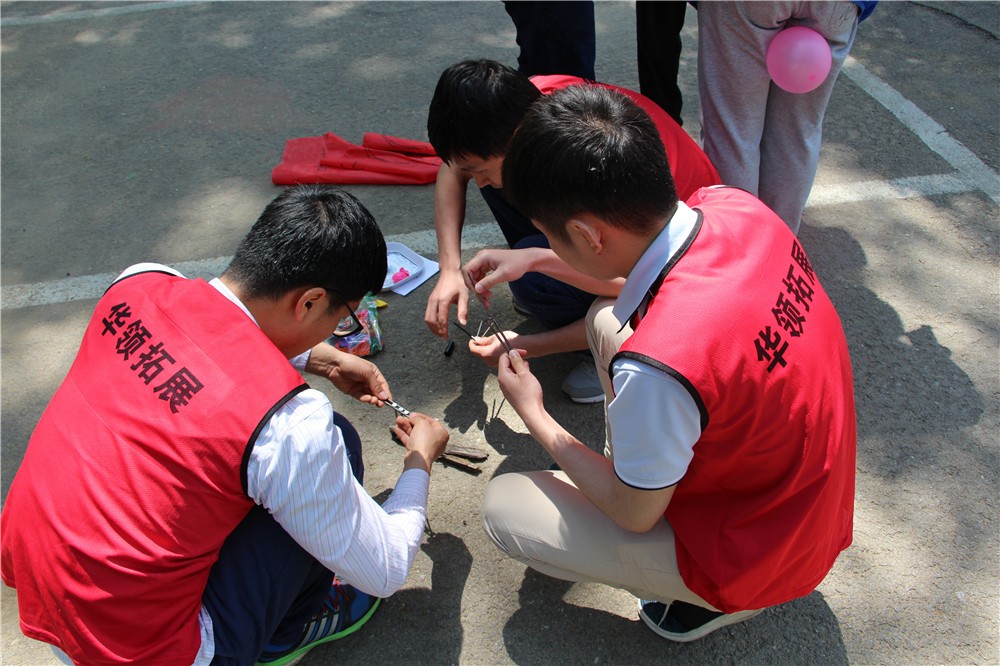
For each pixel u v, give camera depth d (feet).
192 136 11.86
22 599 4.40
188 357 4.15
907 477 6.75
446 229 7.49
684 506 4.72
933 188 9.97
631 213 3.97
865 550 6.26
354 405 7.67
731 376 3.86
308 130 11.87
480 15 15.08
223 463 4.01
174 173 11.05
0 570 4.73
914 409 7.32
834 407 4.30
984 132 10.89
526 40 9.58
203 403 4.03
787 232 4.58
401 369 8.04
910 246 9.13
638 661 5.68
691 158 6.63
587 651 5.75
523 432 7.37
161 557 4.04
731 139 8.10
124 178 11.01
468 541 6.49
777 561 4.39
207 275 9.23
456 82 5.87
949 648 5.68
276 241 4.34
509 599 6.08
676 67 10.07
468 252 9.46
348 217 4.47
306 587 5.18
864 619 5.86
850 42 7.54
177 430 4.00
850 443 4.60
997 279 8.66
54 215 10.34
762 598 4.65
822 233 9.35
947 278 8.71
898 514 6.49
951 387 7.51
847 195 9.91
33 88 13.43
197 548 4.17
